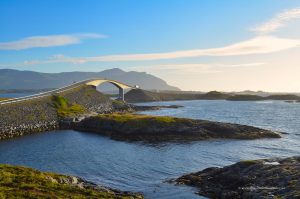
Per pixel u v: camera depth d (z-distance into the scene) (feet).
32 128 494.59
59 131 517.96
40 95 647.15
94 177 253.03
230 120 637.30
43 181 187.42
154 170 272.10
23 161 306.14
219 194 195.93
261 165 217.56
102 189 199.31
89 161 306.76
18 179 184.03
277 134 439.63
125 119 515.91
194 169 273.33
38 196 155.63
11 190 161.58
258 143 393.29
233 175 215.10
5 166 211.41
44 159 315.17
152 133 457.68
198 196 200.44
